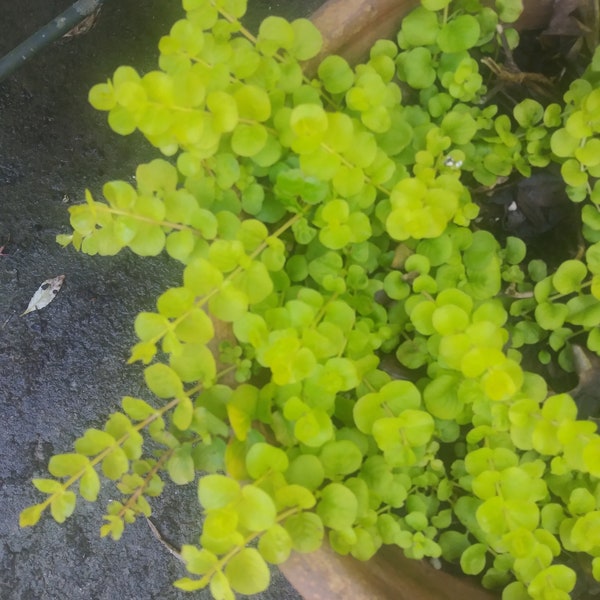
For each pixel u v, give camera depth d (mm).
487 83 401
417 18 351
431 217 319
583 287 359
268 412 326
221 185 336
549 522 339
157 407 596
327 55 361
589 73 362
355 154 323
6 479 614
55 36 528
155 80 292
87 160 599
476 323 305
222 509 280
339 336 324
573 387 382
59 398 609
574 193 360
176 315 310
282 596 566
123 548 595
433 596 342
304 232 344
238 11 335
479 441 360
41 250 608
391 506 343
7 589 610
